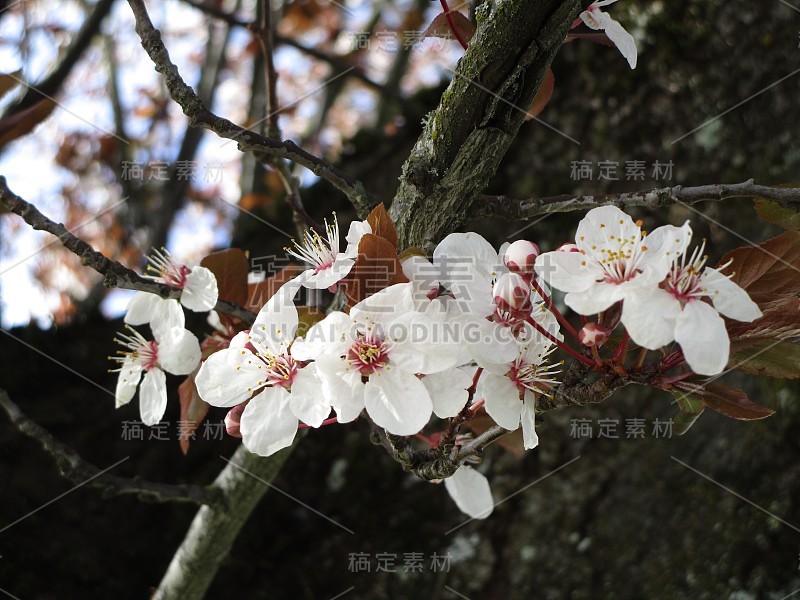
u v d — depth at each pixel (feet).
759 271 0.59
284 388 0.61
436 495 1.17
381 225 0.60
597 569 1.09
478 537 1.14
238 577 1.12
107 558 1.09
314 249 0.65
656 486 1.11
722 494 1.08
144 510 1.14
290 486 1.18
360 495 1.18
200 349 0.72
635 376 0.59
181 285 0.71
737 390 0.59
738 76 1.21
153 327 0.72
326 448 1.20
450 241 0.62
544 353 0.61
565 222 1.25
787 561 1.03
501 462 1.17
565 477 1.15
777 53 1.20
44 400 1.17
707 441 1.12
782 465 1.07
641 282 0.55
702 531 1.07
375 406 0.57
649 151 1.25
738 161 1.19
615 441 1.15
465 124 0.65
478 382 0.61
